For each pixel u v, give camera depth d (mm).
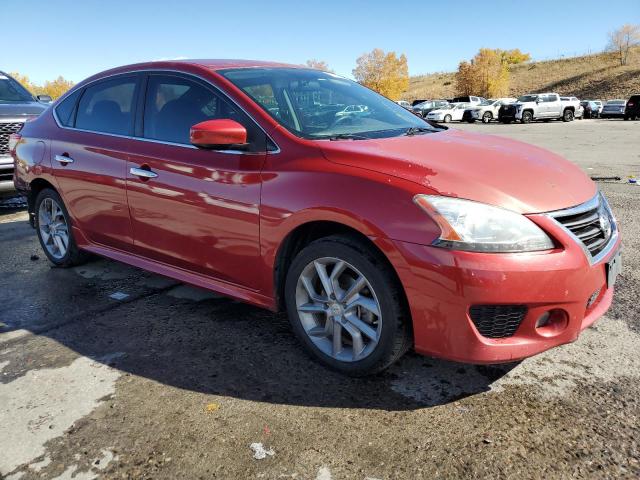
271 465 2080
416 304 2328
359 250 2469
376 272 2426
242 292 3066
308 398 2516
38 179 4352
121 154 3531
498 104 34344
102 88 3928
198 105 3205
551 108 31781
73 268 4512
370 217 2373
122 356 2959
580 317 2373
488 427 2275
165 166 3227
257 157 2828
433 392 2545
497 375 2676
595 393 2498
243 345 3051
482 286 2178
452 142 2953
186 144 3195
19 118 6691
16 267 4590
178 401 2516
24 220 6504
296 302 2791
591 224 2479
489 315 2275
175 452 2166
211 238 3061
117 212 3643
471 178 2396
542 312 2287
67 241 4328
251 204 2807
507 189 2365
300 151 2715
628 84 57031
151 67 3590
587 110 35969
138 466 2094
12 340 3191
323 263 2658
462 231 2211
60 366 2869
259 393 2564
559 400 2451
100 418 2406
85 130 3949
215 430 2297
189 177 3092
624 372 2666
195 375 2740
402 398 2502
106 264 4594
